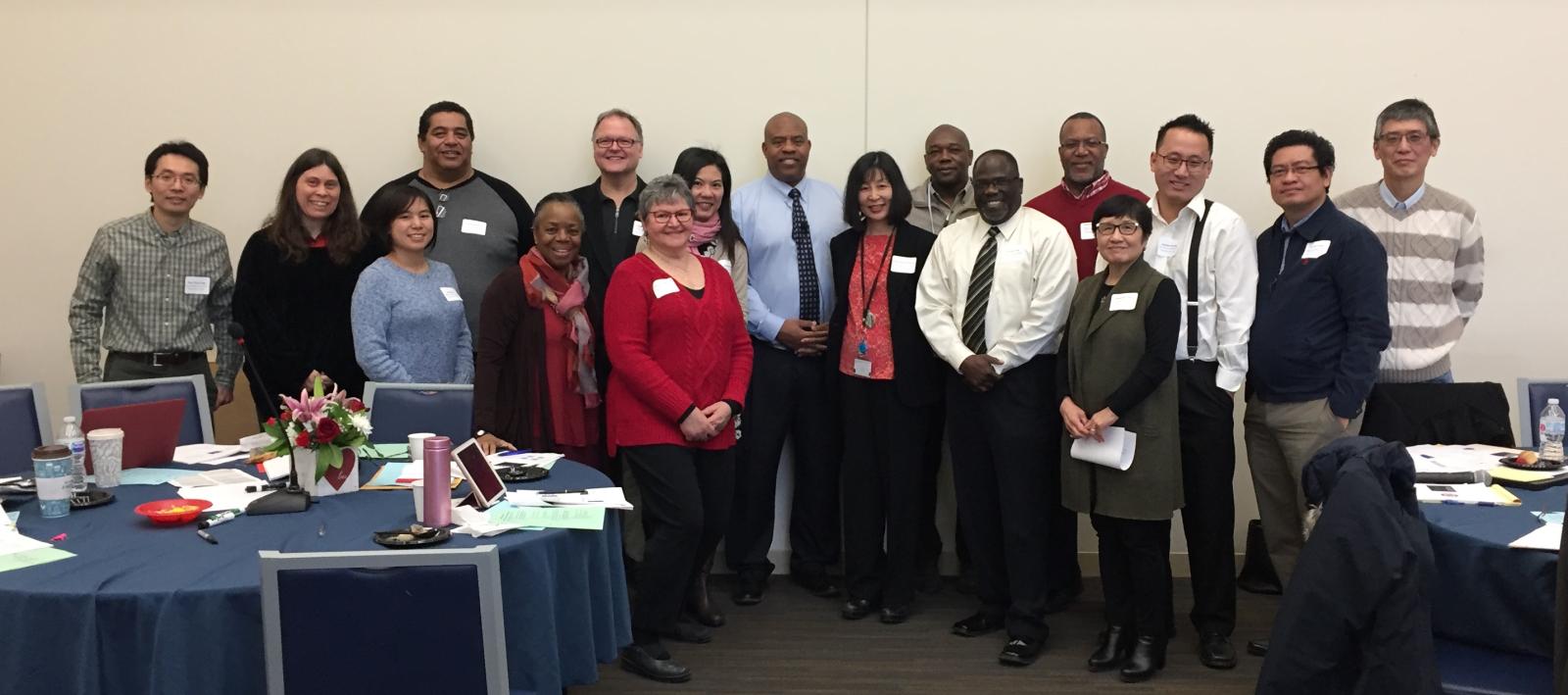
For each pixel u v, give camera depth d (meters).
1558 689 1.82
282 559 1.65
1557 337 4.16
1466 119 4.10
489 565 1.69
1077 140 3.74
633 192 3.89
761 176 4.21
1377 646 1.91
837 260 3.77
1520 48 4.06
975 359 3.31
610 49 4.20
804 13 4.18
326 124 4.23
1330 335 3.23
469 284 3.89
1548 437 3.02
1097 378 3.08
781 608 3.90
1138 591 3.19
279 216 3.54
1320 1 4.09
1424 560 1.96
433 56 4.21
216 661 1.81
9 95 4.22
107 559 2.00
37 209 4.27
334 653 1.67
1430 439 3.27
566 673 2.25
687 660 3.36
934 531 4.07
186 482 2.60
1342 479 2.00
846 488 3.78
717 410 3.02
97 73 4.21
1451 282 3.64
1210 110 4.14
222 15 4.19
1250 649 3.40
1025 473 3.33
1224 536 3.31
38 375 4.31
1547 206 4.12
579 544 2.26
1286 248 3.35
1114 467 3.04
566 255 3.28
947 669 3.29
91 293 3.60
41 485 2.29
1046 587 3.41
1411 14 4.08
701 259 3.16
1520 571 2.16
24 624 1.80
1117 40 4.14
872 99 4.19
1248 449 3.54
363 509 2.40
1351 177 4.14
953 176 3.86
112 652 1.80
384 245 3.69
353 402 2.64
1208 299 3.29
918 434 3.64
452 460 2.53
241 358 3.86
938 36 4.16
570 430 3.30
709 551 3.28
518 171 4.25
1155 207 3.43
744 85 4.21
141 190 4.25
